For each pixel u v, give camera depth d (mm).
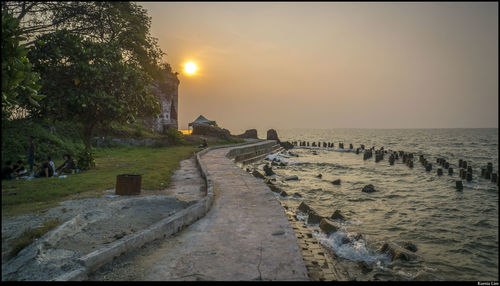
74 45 12859
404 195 16688
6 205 6801
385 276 6586
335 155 43625
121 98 14266
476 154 46438
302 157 39969
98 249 4609
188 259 4496
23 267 3926
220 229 5941
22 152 15148
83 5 16578
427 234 10172
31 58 12164
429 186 20000
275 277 3932
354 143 79625
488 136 133625
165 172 12602
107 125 15102
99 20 17109
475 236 10094
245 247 4988
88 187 9109
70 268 3914
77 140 21531
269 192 9445
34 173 11281
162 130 35500
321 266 5113
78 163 13242
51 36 12875
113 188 9164
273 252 4777
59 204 6961
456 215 12758
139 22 19906
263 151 38031
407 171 27328
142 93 15836
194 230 5898
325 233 8758
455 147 64000
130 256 4578
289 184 18797
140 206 7051
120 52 14836
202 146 29109
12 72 4969
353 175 24297
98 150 21812
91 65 12945
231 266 4258
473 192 18188
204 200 7258
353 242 8328
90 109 13227
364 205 14086
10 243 4598
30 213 6184
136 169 13391
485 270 7516
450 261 7992
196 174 13094
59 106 12586
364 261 7254
